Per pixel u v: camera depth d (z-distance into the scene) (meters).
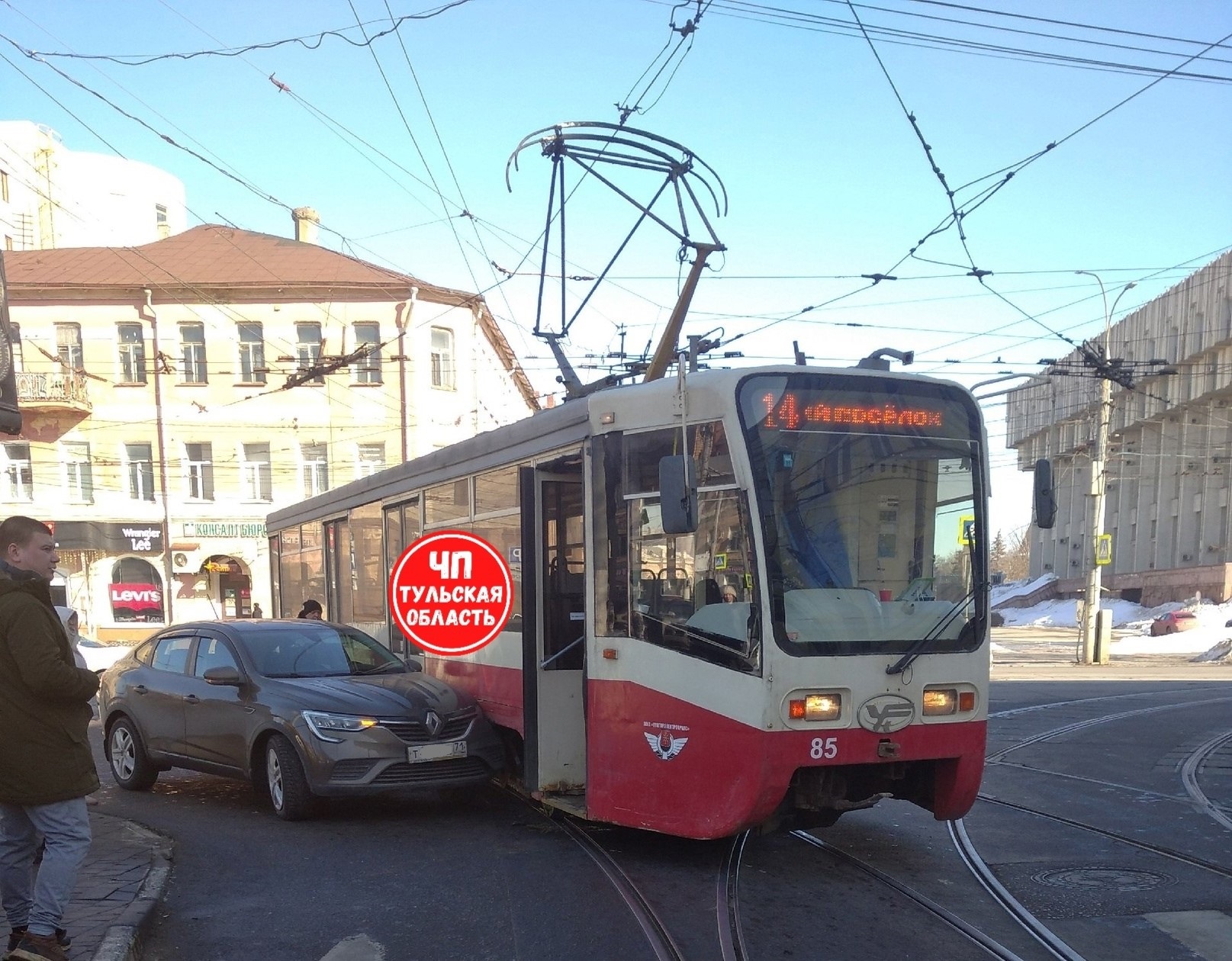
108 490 33.38
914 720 6.15
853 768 6.42
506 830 7.53
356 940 5.18
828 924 5.34
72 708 4.35
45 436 33.25
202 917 5.56
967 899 5.80
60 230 46.62
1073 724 13.91
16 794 4.23
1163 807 8.32
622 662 6.68
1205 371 44.25
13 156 45.31
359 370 32.56
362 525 11.57
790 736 5.87
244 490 33.53
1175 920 5.42
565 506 7.73
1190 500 47.38
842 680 6.00
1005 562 102.88
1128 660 32.53
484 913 5.55
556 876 6.23
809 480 6.21
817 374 6.41
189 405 33.34
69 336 33.56
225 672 8.38
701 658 6.19
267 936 5.26
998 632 49.34
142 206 49.09
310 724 7.66
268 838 7.34
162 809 8.52
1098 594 29.73
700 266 9.88
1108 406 29.91
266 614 33.41
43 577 4.39
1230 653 30.66
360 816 8.06
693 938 5.12
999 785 9.34
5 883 4.44
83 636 33.22
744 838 7.12
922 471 6.52
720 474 6.22
